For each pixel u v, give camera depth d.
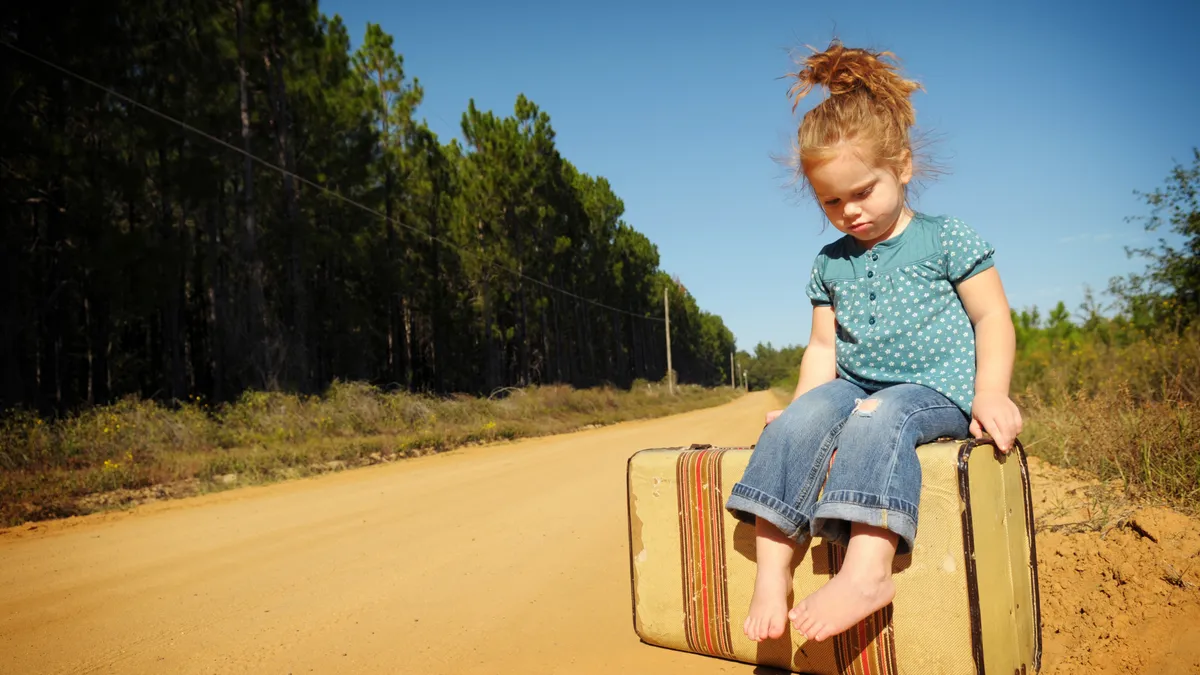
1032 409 6.17
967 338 1.82
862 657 1.79
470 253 31.97
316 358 25.52
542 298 37.72
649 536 2.28
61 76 14.88
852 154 1.75
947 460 1.64
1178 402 3.88
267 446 11.27
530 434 17.55
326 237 20.72
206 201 19.45
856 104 1.78
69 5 14.78
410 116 29.62
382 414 15.60
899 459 1.61
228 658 2.52
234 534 5.02
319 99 20.80
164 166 17.91
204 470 8.67
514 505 5.72
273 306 19.94
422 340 36.81
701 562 2.15
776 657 1.98
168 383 23.44
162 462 9.12
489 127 33.97
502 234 34.09
